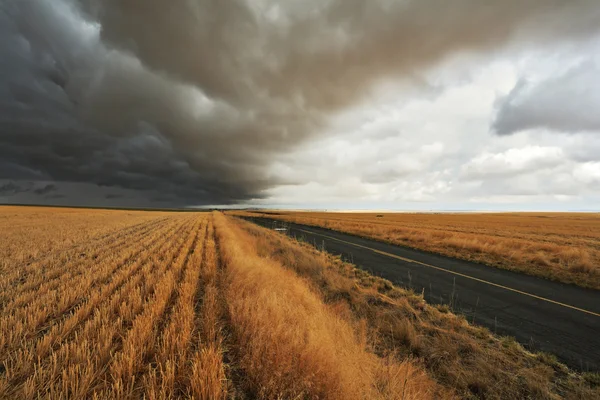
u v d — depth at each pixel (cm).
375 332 545
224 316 547
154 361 377
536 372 427
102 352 359
